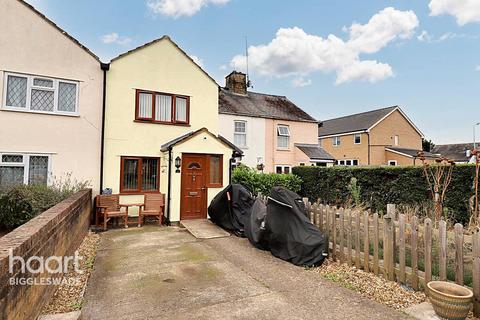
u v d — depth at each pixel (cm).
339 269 524
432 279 418
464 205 797
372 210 1080
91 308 377
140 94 1036
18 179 864
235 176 1337
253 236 675
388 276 467
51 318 330
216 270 525
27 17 877
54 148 903
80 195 699
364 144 2906
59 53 916
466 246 519
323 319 351
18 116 860
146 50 1047
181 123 1091
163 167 1030
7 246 253
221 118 1706
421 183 925
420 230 593
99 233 818
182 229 878
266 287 448
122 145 996
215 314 363
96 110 962
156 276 495
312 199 1427
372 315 359
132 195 997
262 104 2034
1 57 842
